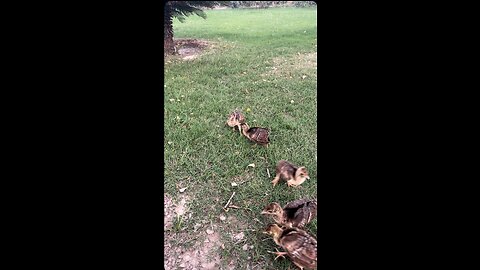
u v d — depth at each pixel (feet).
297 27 28.14
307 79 15.93
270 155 10.21
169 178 9.33
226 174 9.55
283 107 13.12
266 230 7.38
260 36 25.52
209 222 8.18
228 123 11.46
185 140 10.79
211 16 34.35
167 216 8.29
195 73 16.93
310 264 6.75
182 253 7.51
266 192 8.97
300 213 7.64
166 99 13.60
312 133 11.32
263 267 7.18
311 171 9.65
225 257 7.41
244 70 17.44
